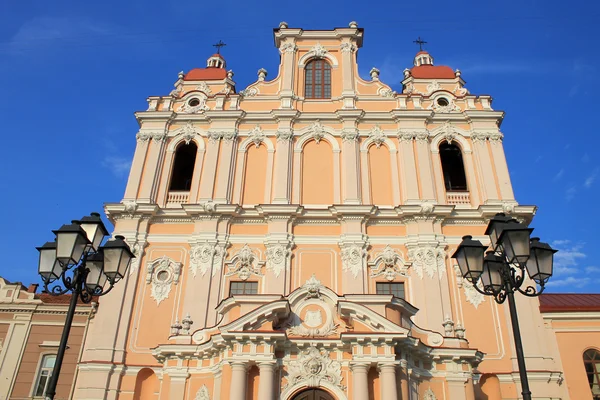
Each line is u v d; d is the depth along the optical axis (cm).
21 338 2628
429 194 2659
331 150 2853
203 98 3069
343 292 2400
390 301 1798
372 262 2483
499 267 1316
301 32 3256
